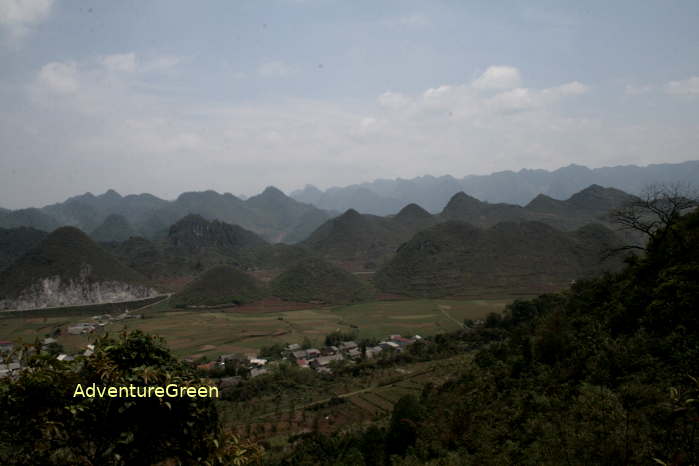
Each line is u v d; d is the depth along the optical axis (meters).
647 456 10.55
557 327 29.22
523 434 18.47
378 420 41.72
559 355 27.30
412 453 24.67
